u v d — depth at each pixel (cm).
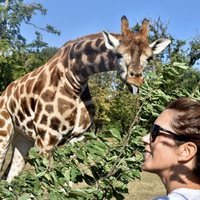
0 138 669
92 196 316
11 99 658
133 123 336
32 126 633
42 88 612
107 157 329
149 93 337
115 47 528
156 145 164
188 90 359
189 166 157
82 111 607
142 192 938
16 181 315
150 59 518
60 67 604
